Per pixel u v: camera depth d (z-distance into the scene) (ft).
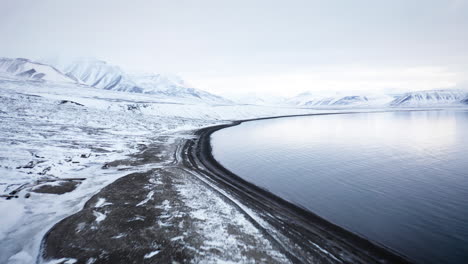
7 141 78.18
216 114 312.50
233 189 54.13
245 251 30.32
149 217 37.96
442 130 171.22
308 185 59.26
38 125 112.37
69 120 136.36
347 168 75.77
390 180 63.05
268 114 399.44
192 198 46.55
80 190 48.98
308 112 490.90
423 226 39.04
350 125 224.53
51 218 37.27
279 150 106.01
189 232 33.96
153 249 29.73
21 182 49.11
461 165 76.74
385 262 29.99
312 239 34.47
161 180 56.65
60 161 65.46
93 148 84.48
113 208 40.86
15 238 31.76
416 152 98.17
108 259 27.81
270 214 41.96
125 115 190.29
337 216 42.45
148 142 107.55
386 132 166.20
